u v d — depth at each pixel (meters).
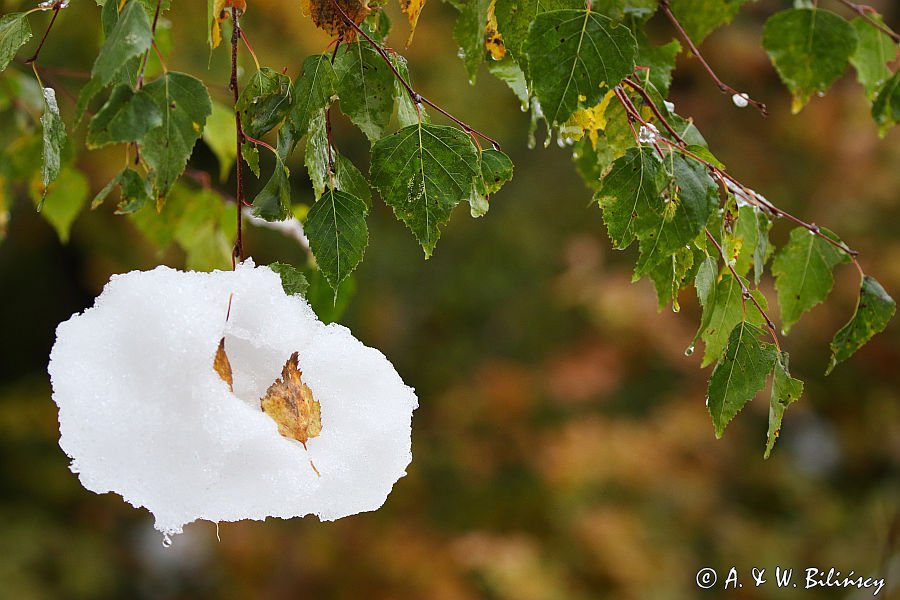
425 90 6.95
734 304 1.42
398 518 6.57
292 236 2.29
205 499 1.02
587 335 7.18
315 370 1.12
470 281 7.88
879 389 7.14
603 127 1.36
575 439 6.45
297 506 1.06
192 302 1.04
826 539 6.62
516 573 5.71
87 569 6.88
